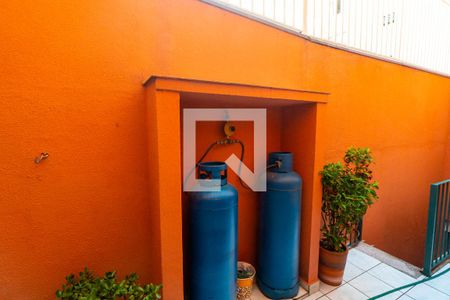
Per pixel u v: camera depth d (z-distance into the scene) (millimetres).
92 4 1225
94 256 1313
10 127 1066
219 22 1714
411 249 3994
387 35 3129
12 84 1058
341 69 2572
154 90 1162
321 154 1876
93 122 1258
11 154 1077
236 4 1820
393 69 3154
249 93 1385
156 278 1384
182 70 1560
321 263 2072
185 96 1365
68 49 1172
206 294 1518
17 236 1118
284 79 2125
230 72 1793
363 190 1853
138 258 1448
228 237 1521
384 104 3094
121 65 1323
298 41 2199
